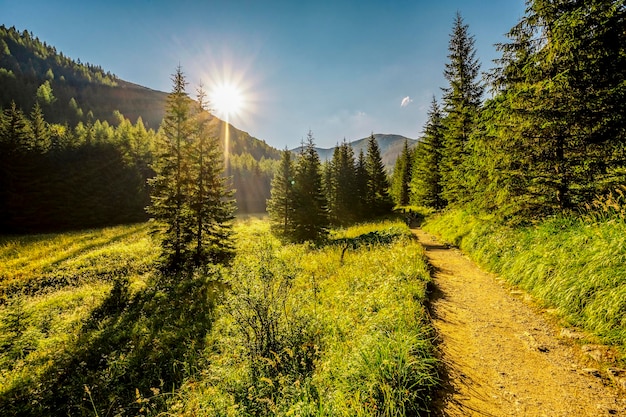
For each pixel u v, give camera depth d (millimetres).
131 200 52469
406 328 5344
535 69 9516
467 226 15516
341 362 4551
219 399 4469
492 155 10820
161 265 20234
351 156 48938
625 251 5598
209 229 22234
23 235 36875
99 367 8242
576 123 8312
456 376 4508
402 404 3598
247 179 103125
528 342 5398
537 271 7426
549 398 3973
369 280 9156
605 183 7691
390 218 39594
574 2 8766
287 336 5867
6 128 42125
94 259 23125
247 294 6125
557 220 8438
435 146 29609
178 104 20266
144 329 10000
